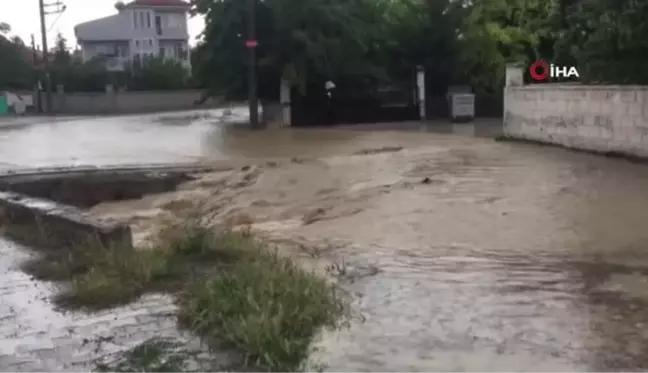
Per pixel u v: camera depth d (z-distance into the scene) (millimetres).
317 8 25766
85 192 12078
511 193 9438
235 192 10969
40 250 7234
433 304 5090
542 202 8750
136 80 51469
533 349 4199
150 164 13758
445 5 29297
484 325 4629
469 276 5801
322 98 28266
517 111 16875
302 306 4816
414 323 4707
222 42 27234
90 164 14305
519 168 11719
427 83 30453
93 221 7176
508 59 28391
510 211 8328
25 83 52750
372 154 14734
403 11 28766
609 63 13141
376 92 29438
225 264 6188
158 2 65688
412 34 29047
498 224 7707
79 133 23875
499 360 4059
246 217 9031
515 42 28297
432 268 6086
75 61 55000
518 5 28375
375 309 5008
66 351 4398
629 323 4570
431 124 25531
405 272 5973
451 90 29656
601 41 13000
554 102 15031
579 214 7992
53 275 6172
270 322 4492
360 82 28719
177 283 5711
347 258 6516
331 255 6664
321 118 27828
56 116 39906
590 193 9195
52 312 5148
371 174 11781
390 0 29125
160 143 19094
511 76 17172
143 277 5777
